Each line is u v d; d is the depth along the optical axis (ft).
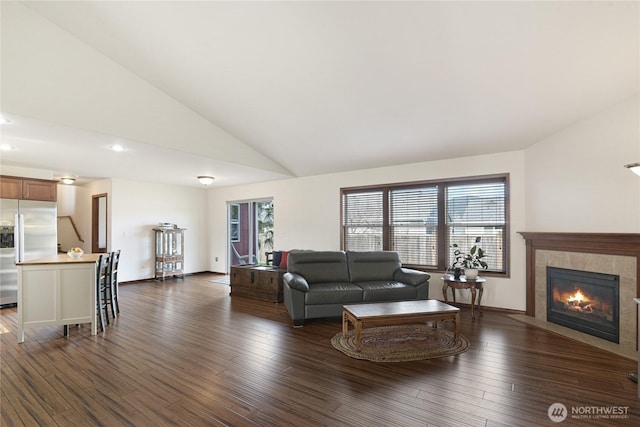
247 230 26.68
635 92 10.75
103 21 10.75
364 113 13.94
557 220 13.56
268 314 15.52
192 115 15.39
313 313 13.73
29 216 17.84
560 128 13.26
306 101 13.71
